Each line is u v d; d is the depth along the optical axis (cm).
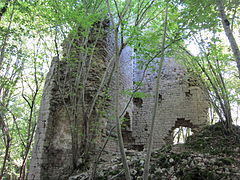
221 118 812
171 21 741
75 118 882
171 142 1393
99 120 937
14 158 1259
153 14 835
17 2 745
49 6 824
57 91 1034
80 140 934
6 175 1541
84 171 806
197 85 1397
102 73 1061
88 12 865
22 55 748
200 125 1311
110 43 1181
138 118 1523
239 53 511
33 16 796
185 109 1390
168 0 619
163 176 617
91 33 1048
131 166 709
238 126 828
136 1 851
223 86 812
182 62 1110
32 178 888
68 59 897
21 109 1124
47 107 998
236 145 706
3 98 927
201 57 827
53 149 948
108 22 1108
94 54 1071
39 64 777
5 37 738
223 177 539
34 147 953
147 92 1556
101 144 934
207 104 1355
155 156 717
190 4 639
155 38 672
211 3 625
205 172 567
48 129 962
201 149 729
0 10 714
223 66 824
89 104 977
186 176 575
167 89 1496
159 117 1458
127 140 1437
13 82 802
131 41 653
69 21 815
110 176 699
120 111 1209
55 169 909
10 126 1096
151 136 487
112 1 953
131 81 1458
